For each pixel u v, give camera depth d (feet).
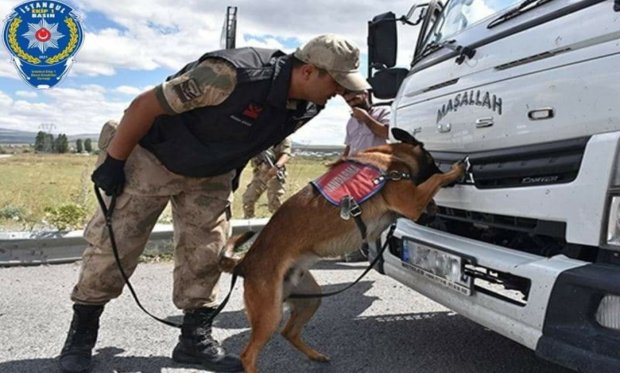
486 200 9.26
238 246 10.76
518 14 9.33
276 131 9.57
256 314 9.87
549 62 8.09
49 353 11.38
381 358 11.43
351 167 10.24
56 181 36.86
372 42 14.60
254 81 8.85
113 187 10.02
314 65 8.84
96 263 10.48
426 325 13.46
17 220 23.63
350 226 9.88
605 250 6.98
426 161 10.43
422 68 12.19
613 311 6.59
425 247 10.32
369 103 15.07
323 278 18.03
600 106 7.20
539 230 8.18
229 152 9.58
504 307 8.20
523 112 8.51
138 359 11.28
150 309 14.44
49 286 16.20
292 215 10.05
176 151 9.66
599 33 7.32
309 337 12.63
